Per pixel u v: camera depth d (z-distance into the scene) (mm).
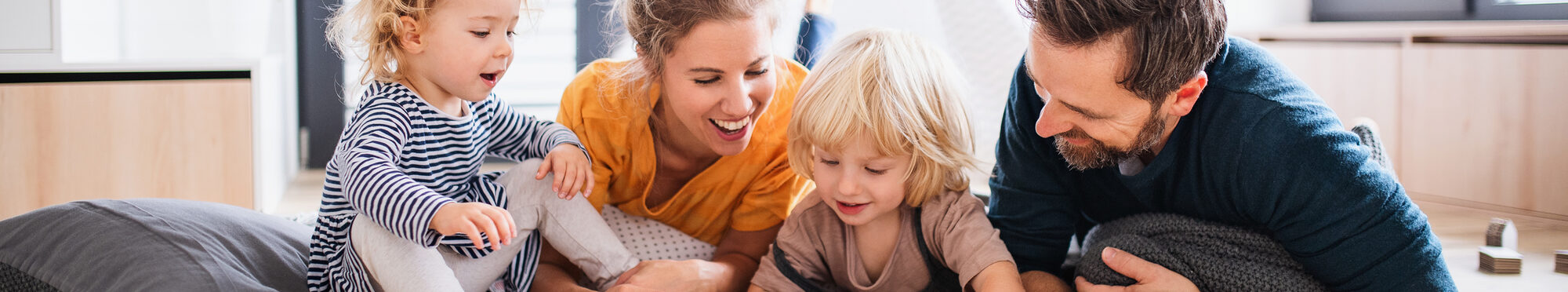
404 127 1018
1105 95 899
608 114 1227
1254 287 1007
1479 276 1580
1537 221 2131
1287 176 952
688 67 1060
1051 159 1118
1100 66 878
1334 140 948
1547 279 1559
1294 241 1000
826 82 1082
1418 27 2387
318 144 3096
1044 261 1181
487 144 1148
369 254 990
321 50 3055
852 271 1158
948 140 1100
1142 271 1038
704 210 1302
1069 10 869
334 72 3080
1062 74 896
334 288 1069
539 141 1184
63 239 1114
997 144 1184
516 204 1106
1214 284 1024
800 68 1265
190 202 1213
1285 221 989
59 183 2070
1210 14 897
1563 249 1815
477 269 1081
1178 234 1061
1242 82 981
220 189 2176
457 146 1080
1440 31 2322
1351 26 2639
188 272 1040
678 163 1274
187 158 2146
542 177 1100
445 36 1026
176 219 1142
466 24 1029
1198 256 1037
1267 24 3062
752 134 1224
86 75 2066
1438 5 2744
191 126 2145
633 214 1315
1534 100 2143
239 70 2172
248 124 2182
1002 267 1054
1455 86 2301
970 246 1079
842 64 1087
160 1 2479
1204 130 996
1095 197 1182
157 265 1044
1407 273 963
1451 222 2137
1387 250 958
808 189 1319
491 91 1134
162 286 1016
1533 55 2139
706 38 1034
